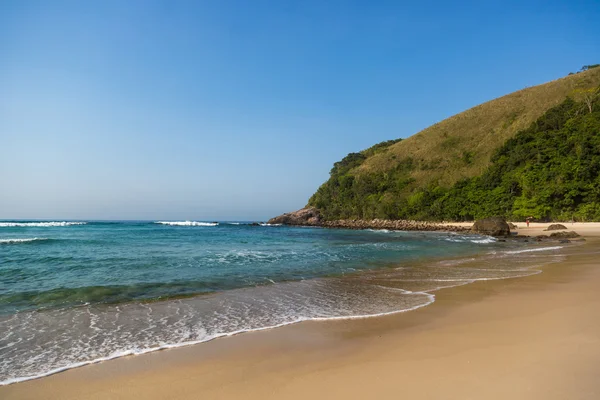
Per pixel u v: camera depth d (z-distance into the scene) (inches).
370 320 250.8
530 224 1967.3
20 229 1740.9
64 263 523.5
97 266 500.7
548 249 836.0
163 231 1742.1
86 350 193.6
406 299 319.9
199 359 179.6
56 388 148.3
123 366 171.3
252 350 192.1
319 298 326.3
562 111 2613.2
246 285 388.8
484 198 2397.9
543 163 2199.8
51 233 1407.5
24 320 249.8
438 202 2704.2
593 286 350.0
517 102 3570.4
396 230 2288.4
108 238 1138.7
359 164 4224.9
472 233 1646.2
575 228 1593.3
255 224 3575.3
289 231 2110.0
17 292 332.2
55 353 188.9
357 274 474.3
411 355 175.0
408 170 3521.2
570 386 132.5
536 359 160.2
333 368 162.4
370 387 139.6
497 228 1536.7
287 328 233.6
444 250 832.3
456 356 170.2
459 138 3585.1
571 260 597.6
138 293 339.0
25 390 146.6
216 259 605.6
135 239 1099.3
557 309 258.1
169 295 333.1
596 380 136.7
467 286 378.6
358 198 3469.5
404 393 133.1
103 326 237.8
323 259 639.1
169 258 602.9
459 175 2989.7
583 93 2815.0
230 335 219.6
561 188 1956.2
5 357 182.9
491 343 187.3
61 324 241.4
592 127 2145.7
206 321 251.0
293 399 131.6
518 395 127.4
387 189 3371.1
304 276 455.2
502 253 760.3
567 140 2192.4
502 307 275.9
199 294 340.2
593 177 1910.7
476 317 248.7
